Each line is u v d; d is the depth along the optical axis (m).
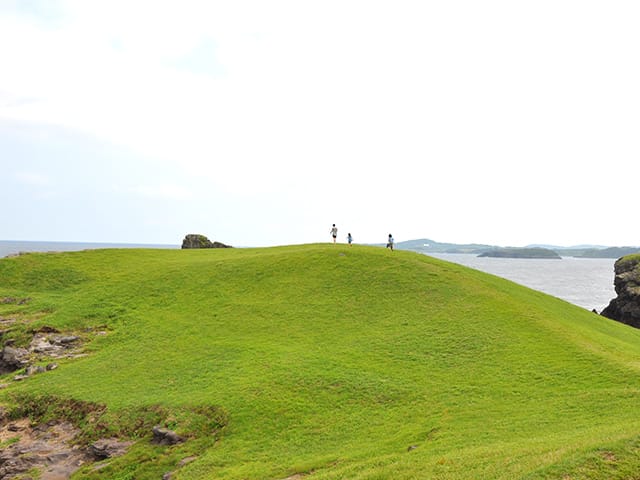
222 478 24.50
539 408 27.34
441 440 24.59
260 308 51.12
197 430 30.41
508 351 36.62
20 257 73.94
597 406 26.50
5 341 49.22
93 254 77.69
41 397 36.84
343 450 25.91
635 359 35.66
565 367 33.06
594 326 51.09
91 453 30.12
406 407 30.14
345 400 31.95
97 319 52.66
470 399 29.92
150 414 32.53
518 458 19.73
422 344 39.56
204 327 47.88
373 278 55.41
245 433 29.52
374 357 38.12
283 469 24.53
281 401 32.25
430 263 60.03
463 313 44.94
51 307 56.66
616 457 18.02
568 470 17.48
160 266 68.81
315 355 39.25
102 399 35.31
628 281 104.00
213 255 77.38
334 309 49.28
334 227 74.88
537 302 52.47
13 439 32.94
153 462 28.09
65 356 44.88
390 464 22.08
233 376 36.44
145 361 41.50
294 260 62.81
